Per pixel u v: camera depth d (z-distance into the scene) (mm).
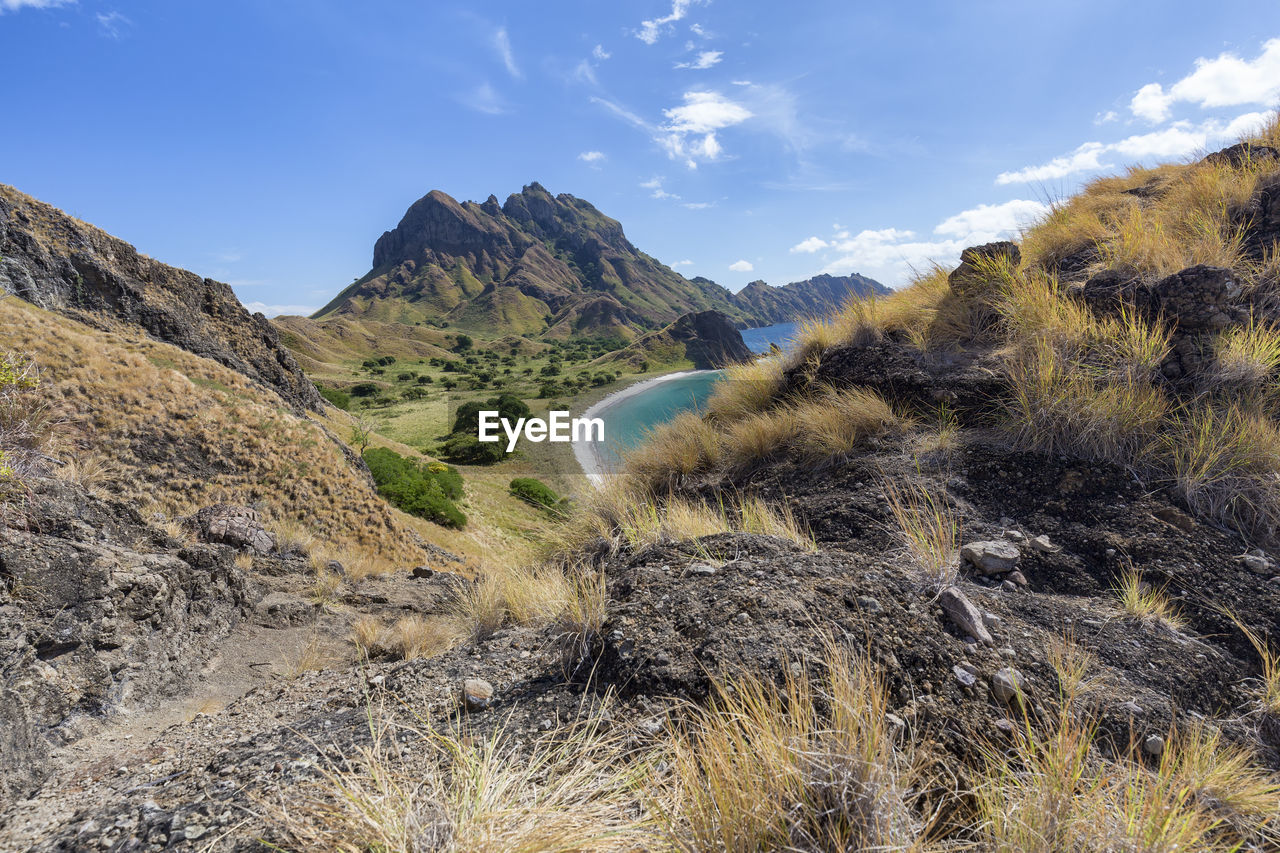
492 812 1474
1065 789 1473
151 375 19938
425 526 29438
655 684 2086
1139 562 3076
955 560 3027
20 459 6512
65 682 4383
